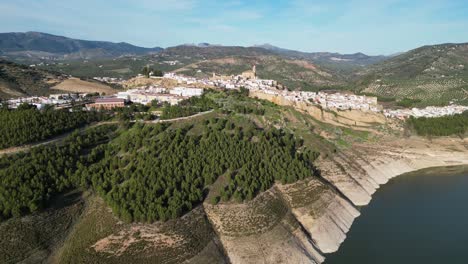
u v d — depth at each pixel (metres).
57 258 112.81
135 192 133.00
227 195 140.12
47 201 128.25
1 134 154.62
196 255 116.75
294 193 157.25
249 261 121.50
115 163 152.50
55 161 145.00
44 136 164.38
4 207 118.50
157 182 138.50
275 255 124.69
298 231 137.88
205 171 151.75
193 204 136.00
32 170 135.00
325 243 140.88
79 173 143.50
